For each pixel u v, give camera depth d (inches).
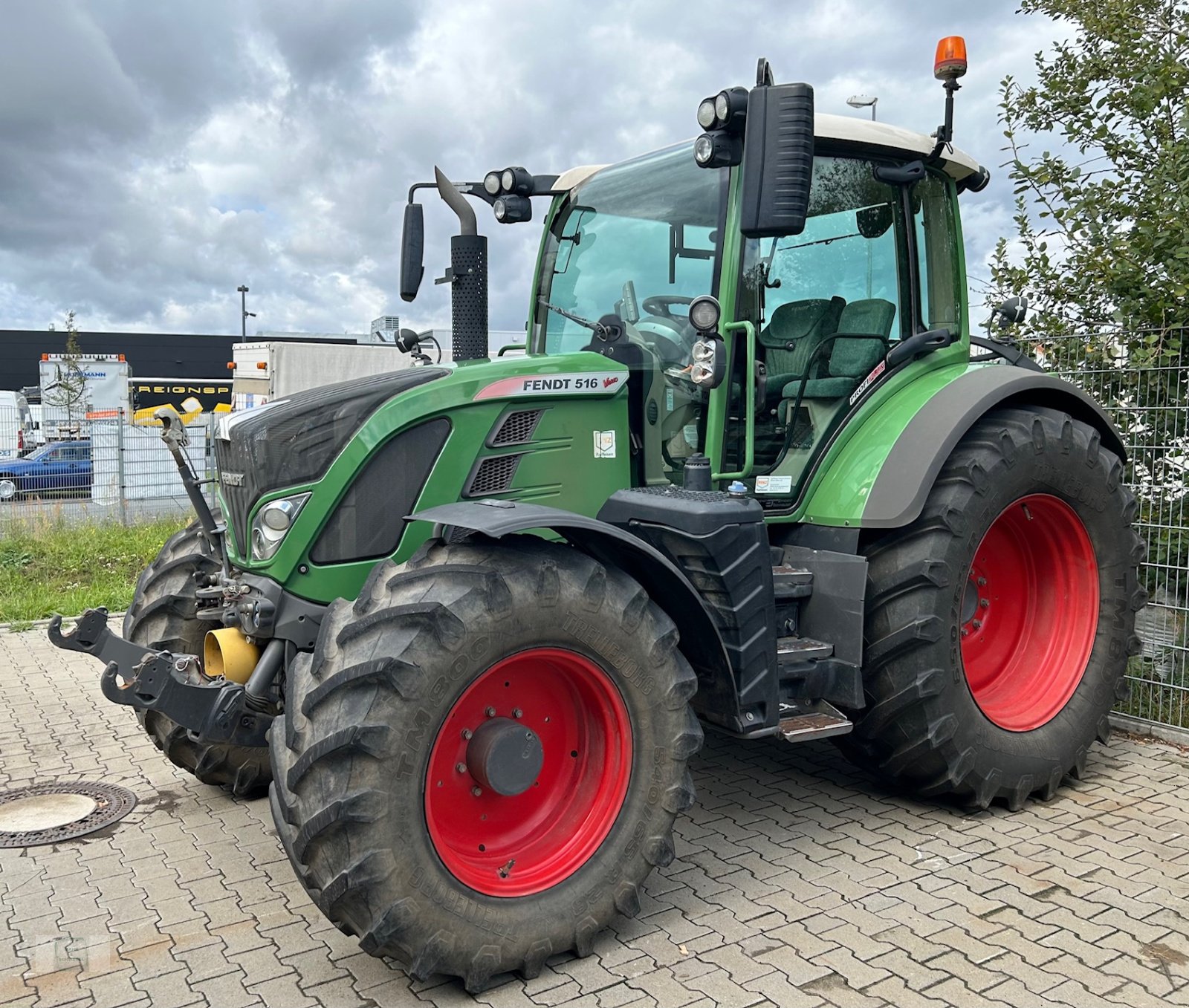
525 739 111.0
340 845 99.6
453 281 159.3
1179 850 138.3
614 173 160.1
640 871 115.2
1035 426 154.3
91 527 420.8
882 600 145.3
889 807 155.9
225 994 105.3
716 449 142.1
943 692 143.2
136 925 120.3
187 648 154.6
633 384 144.3
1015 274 221.6
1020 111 226.8
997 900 123.9
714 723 132.0
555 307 163.5
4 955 113.3
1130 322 200.8
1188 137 197.2
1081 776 168.4
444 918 102.1
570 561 112.7
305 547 124.0
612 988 106.0
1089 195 209.8
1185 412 193.6
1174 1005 101.6
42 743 187.9
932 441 145.8
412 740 100.6
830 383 155.3
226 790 164.9
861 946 113.3
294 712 105.6
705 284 142.7
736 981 106.6
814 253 151.6
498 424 131.8
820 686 143.2
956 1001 102.2
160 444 493.0
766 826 148.5
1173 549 194.4
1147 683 191.9
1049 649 165.2
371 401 127.0
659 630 116.7
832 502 149.5
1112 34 215.5
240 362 636.1
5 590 332.8
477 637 104.0
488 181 170.2
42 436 799.7
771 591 127.6
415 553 113.9
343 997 105.0
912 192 165.0
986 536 164.9
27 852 140.9
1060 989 104.3
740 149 130.8
